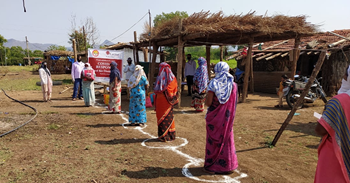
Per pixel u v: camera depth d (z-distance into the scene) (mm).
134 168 4293
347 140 2307
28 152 4957
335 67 12352
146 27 12016
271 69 14523
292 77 11422
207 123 3979
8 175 3926
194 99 9234
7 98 12766
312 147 5320
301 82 9273
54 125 7000
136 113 7043
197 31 8758
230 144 3943
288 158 4770
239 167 4367
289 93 9289
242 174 4094
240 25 9094
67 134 6266
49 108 9828
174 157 4848
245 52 13484
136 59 14391
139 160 4652
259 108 9648
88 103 10312
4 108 9828
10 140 5723
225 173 4086
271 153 5047
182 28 9250
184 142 5797
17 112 8883
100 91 14789
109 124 7352
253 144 5605
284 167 4367
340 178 2381
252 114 8508
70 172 4070
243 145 5562
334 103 2365
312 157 4793
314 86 9398
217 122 3855
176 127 7230
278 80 14023
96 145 5453
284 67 13953
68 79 24562
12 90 16234
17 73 32938
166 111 5750
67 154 4879
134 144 5586
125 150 5188
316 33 10203
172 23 9758
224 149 3938
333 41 12430
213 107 3867
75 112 9016
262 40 12141
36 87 17938
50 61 34062
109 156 4820
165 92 5652
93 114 8688
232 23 9047
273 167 4367
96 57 11859
